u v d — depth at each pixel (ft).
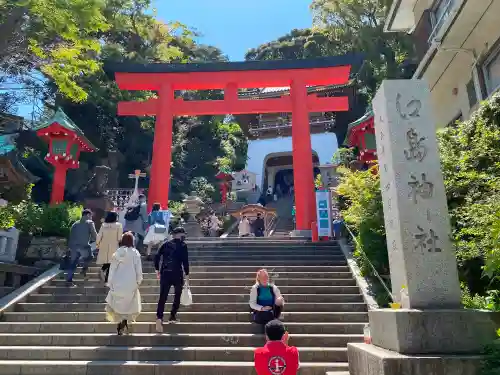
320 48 110.32
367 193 28.76
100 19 32.78
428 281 13.19
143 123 93.20
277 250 35.29
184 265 21.39
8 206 35.04
